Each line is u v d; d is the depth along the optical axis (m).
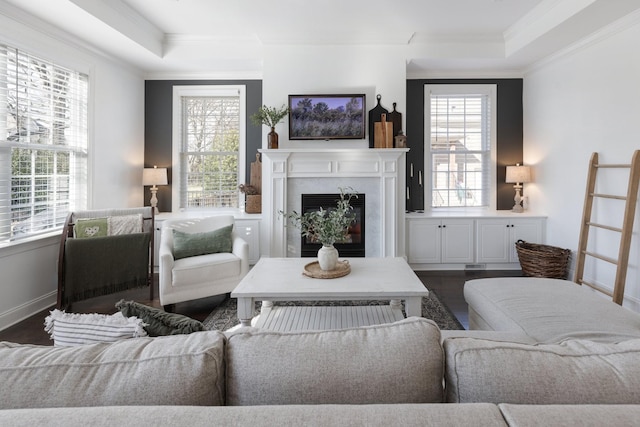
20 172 3.07
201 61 4.43
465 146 5.00
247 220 4.45
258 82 4.89
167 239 3.38
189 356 0.82
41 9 2.97
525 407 0.70
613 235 3.38
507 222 4.51
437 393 0.83
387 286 2.36
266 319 2.57
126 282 3.39
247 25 3.99
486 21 3.90
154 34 4.11
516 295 2.08
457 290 3.79
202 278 3.18
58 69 3.44
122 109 4.39
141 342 0.89
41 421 0.66
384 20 3.87
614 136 3.34
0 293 2.85
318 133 4.38
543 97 4.43
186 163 4.99
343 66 4.35
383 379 0.80
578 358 0.85
